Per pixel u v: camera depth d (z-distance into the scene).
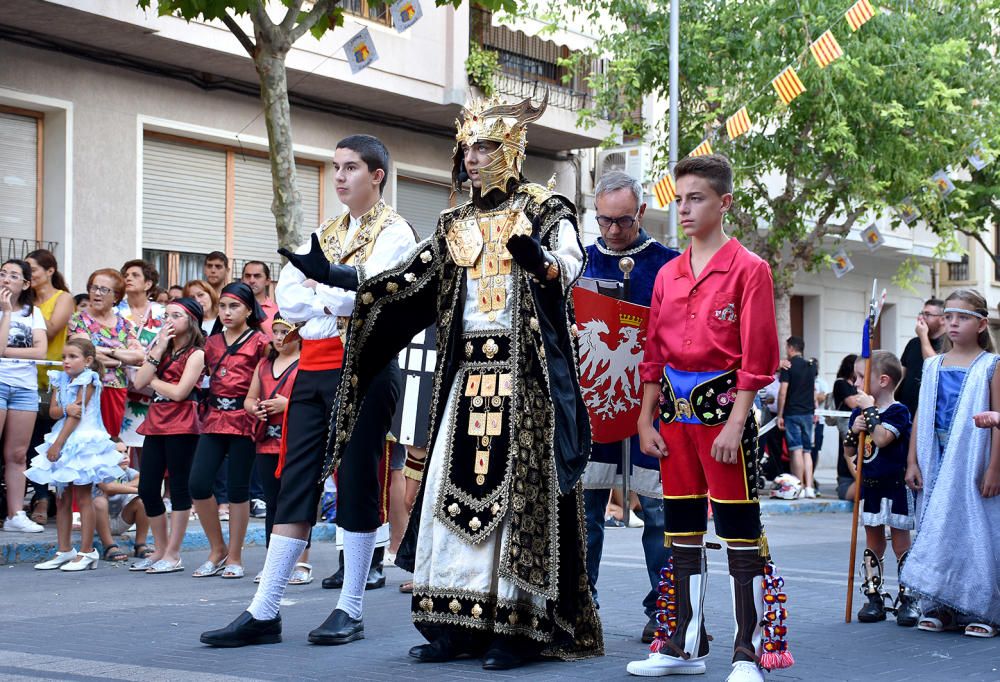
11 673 4.90
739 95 17.77
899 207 20.52
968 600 6.44
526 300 5.22
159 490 8.84
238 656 5.31
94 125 14.05
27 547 9.29
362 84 15.95
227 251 15.77
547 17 18.55
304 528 5.74
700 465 4.89
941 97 17.92
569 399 5.21
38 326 10.14
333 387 5.72
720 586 7.85
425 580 5.22
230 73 15.23
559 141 19.77
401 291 5.43
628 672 4.95
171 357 8.78
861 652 5.74
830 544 11.41
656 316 4.98
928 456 6.77
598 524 6.09
